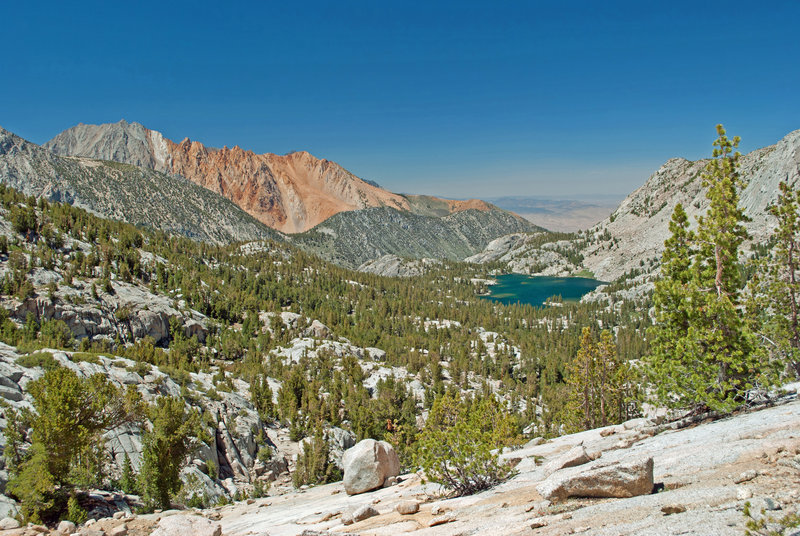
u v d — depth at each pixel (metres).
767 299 33.03
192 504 48.59
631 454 20.56
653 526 11.49
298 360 170.25
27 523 28.58
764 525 9.75
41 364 64.06
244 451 81.81
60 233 195.00
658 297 30.11
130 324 160.88
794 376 28.55
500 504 16.72
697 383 25.73
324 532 17.97
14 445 35.25
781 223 33.94
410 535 15.80
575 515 13.50
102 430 40.38
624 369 50.41
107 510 33.75
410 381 163.00
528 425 113.69
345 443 101.69
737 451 15.84
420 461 22.86
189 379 95.88
